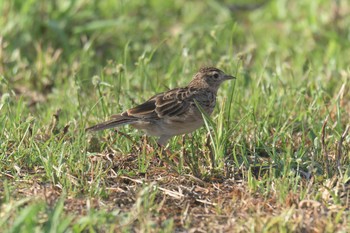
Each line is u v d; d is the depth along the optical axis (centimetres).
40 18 2141
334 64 1945
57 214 1059
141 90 1758
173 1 2491
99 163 1355
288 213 1130
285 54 2105
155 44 2177
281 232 1093
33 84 1873
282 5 2423
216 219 1188
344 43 2152
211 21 2384
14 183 1291
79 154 1364
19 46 2055
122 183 1313
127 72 1752
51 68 1922
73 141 1430
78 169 1324
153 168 1364
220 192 1296
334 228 1137
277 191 1255
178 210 1213
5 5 2112
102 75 1694
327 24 2269
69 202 1210
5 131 1455
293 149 1466
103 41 2184
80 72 1955
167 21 2383
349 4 2352
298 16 2395
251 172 1356
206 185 1316
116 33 2238
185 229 1152
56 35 2119
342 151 1412
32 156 1371
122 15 2273
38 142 1441
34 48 2070
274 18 2423
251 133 1491
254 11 2477
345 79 1709
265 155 1458
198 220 1185
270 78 1784
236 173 1357
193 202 1252
